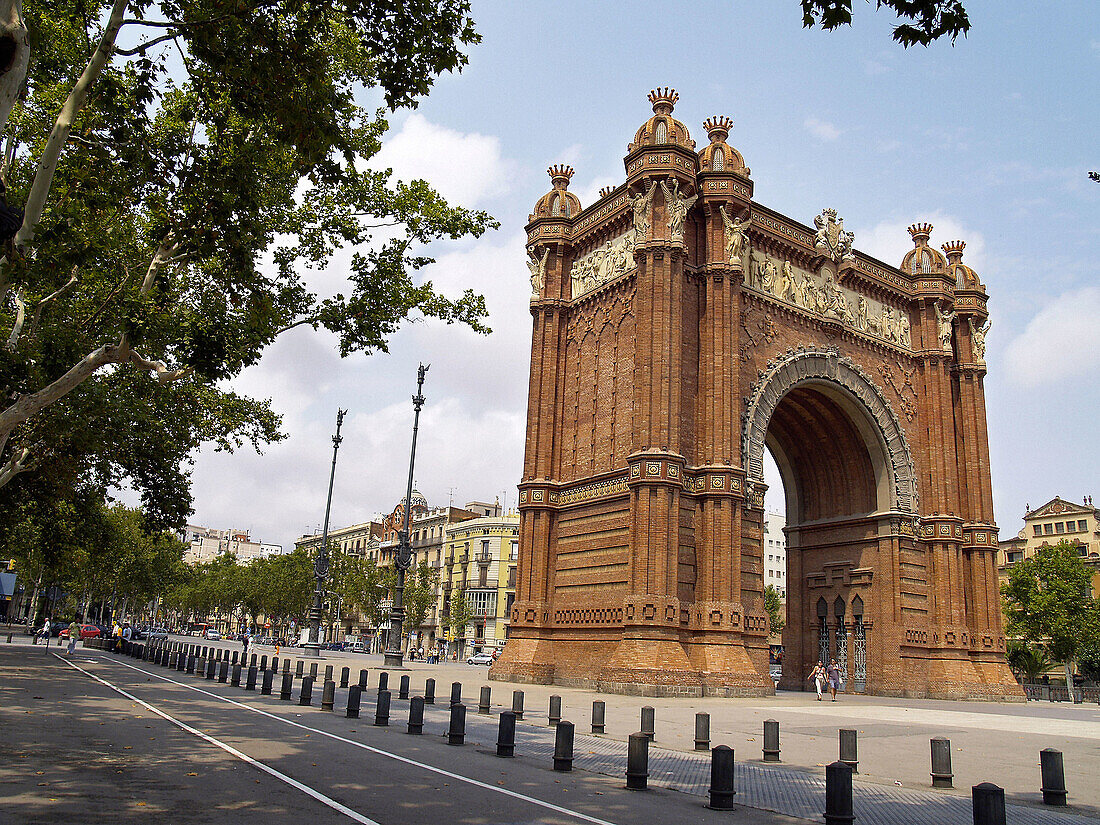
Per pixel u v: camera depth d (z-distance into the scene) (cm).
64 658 4666
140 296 2295
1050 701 6341
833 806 1198
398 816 1115
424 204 2805
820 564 5700
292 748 1681
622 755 1903
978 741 2473
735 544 4138
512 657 4562
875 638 5228
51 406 3281
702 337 4453
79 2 2109
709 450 4256
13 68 1388
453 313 2919
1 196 1352
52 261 1848
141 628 14012
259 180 2378
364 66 2705
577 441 4803
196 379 2756
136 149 1906
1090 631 7950
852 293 5478
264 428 4238
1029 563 8394
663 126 4528
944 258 6025
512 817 1153
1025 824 1316
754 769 1784
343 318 2669
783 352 4900
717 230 4541
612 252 4834
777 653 14538
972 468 5719
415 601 12206
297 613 13375
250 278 2034
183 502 4206
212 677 3531
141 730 1850
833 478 5766
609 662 3988
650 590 3931
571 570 4588
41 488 4169
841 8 1251
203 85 1906
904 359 5706
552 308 5125
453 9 1797
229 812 1088
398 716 2428
